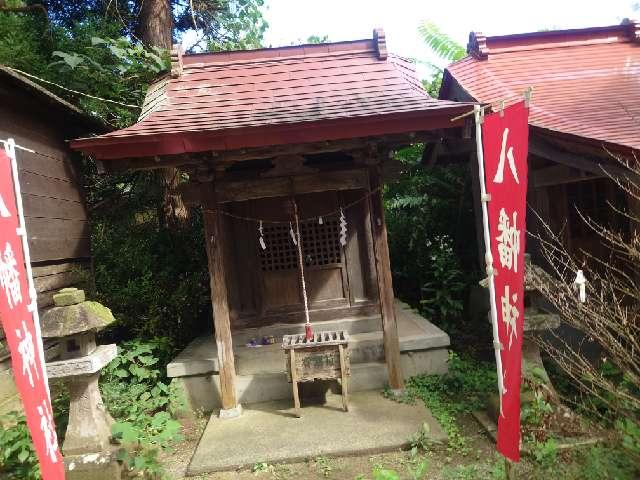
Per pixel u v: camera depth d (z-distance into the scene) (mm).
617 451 3193
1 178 2438
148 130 4551
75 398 3939
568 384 4918
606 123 5086
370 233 6402
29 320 2572
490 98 6723
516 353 2631
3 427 3988
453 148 8195
